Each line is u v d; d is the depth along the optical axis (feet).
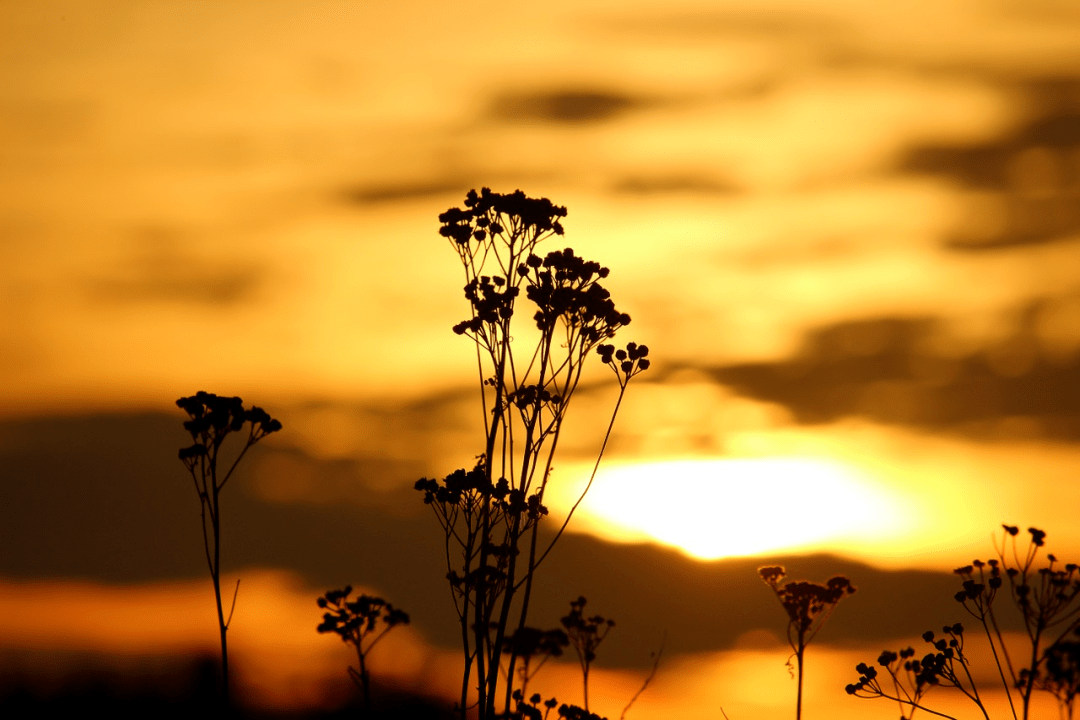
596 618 80.43
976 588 62.54
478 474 67.31
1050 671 58.23
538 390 67.62
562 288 68.33
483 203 69.62
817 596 73.05
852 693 66.44
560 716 70.44
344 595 72.33
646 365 69.31
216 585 67.56
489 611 66.64
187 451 68.08
